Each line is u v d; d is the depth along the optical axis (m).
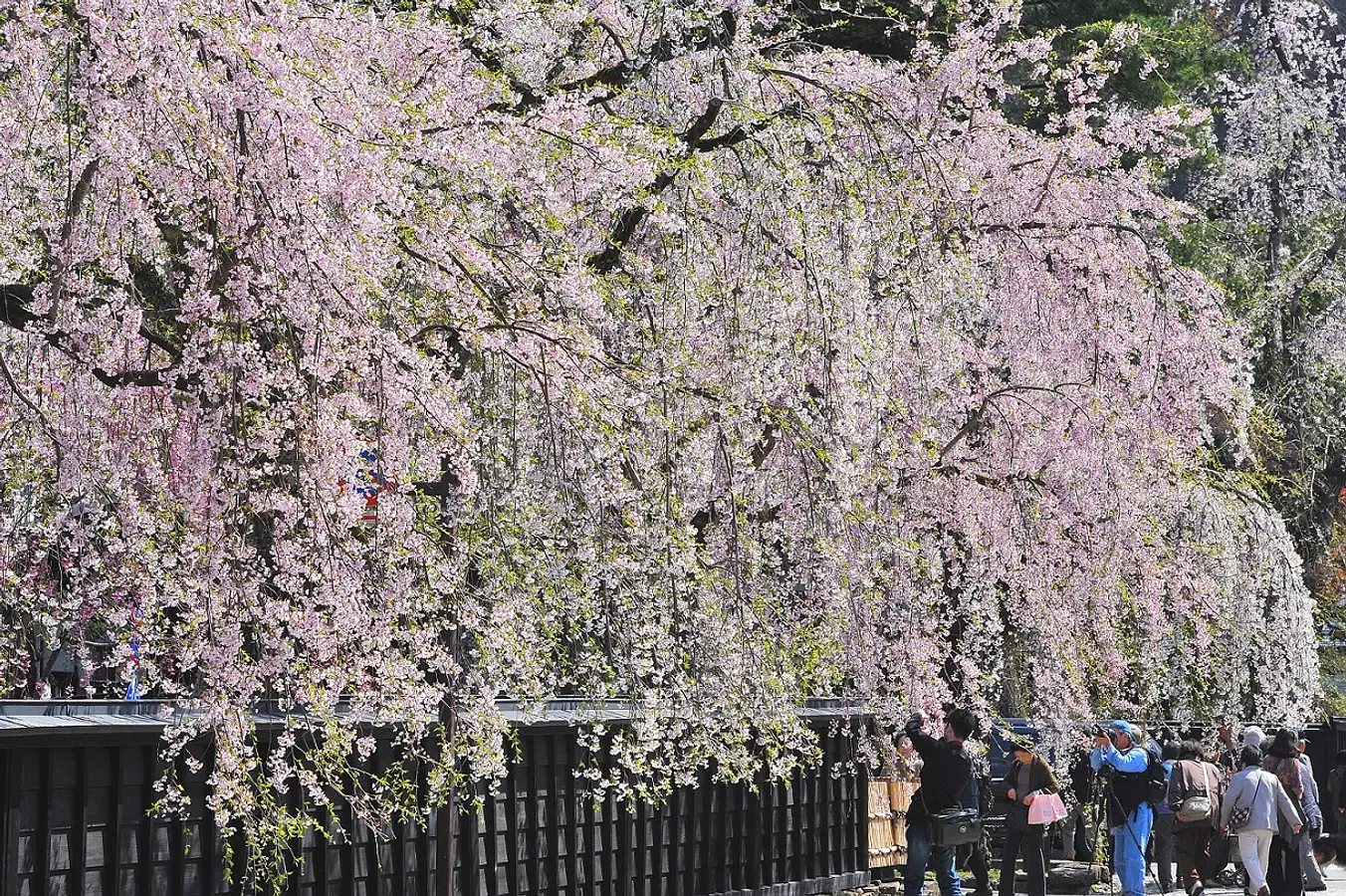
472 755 11.46
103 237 9.74
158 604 10.31
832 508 14.15
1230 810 21.05
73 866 11.29
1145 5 31.05
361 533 10.46
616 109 15.93
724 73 15.11
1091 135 19.66
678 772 14.38
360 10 12.71
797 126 14.96
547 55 15.73
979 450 19.36
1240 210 41.19
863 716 18.19
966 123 18.67
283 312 9.10
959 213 16.48
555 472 12.34
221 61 8.90
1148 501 20.88
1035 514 19.22
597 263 14.16
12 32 9.02
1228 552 24.69
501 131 11.84
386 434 10.12
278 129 8.88
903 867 22.77
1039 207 18.89
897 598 16.84
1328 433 36.75
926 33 18.25
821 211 14.54
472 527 12.01
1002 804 25.20
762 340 13.48
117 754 11.63
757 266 13.88
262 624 9.67
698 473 13.02
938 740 18.25
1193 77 32.47
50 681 15.40
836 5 18.14
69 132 8.94
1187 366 19.64
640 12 15.95
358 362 9.50
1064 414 18.77
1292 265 39.22
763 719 13.88
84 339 9.45
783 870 19.66
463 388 12.32
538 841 15.46
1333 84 43.81
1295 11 44.22
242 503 9.31
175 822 12.05
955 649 20.42
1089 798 25.56
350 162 9.32
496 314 11.22
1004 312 18.95
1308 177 41.34
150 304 11.55
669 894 17.56
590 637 13.28
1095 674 21.91
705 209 14.05
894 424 16.39
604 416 11.65
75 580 11.47
